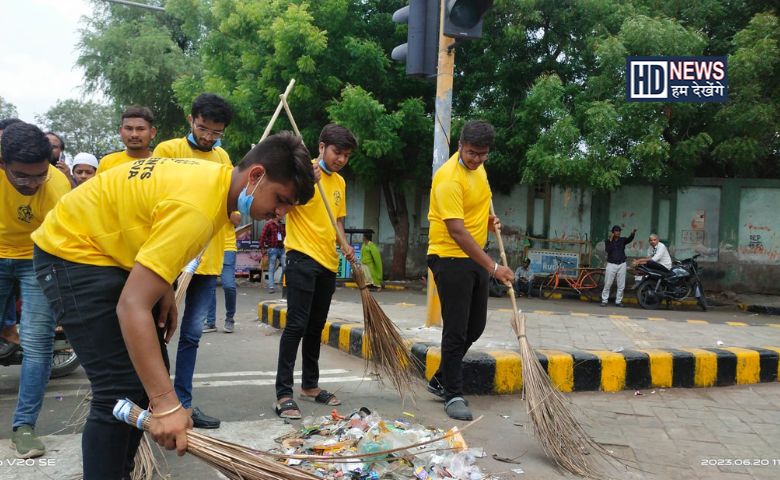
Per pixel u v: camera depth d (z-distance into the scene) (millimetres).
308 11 12859
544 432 3426
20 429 3211
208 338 6887
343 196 4355
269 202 2105
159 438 1967
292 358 4035
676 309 12766
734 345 6137
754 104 12156
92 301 2172
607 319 7828
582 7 13109
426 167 14172
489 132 3926
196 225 2012
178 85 14055
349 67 13180
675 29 12078
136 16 20328
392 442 3188
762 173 15688
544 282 14570
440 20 6188
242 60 13172
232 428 3689
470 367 4762
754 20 12078
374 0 13961
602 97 12969
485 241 4336
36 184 3154
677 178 14242
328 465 3000
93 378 2191
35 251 2287
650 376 5289
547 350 5332
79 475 2969
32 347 3262
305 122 13633
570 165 12258
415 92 13914
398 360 4230
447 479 2992
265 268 14516
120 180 2168
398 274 15414
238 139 13352
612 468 3441
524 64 13641
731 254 14969
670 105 12312
